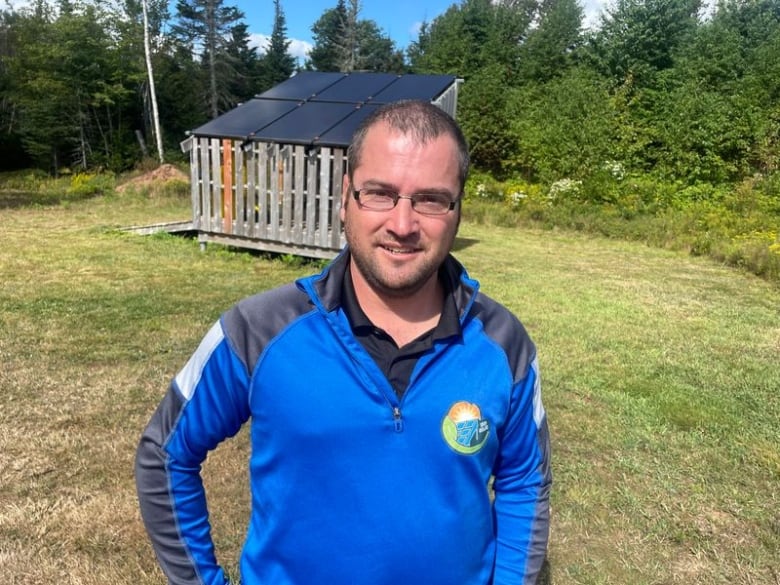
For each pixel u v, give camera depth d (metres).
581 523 3.04
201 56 41.00
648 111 21.64
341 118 8.74
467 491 1.23
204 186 8.98
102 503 3.00
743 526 3.06
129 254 8.59
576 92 19.91
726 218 13.68
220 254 8.88
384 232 1.16
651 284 8.52
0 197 15.47
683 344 5.82
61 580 2.52
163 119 34.00
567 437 3.87
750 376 5.04
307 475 1.17
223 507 3.02
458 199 1.20
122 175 24.41
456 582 1.23
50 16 30.53
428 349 1.21
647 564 2.78
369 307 1.25
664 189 17.03
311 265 8.54
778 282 8.80
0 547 2.67
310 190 8.34
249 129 8.71
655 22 24.47
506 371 1.28
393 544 1.17
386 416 1.17
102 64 29.03
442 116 1.21
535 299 7.24
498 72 27.12
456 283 1.27
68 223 11.54
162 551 1.29
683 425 4.09
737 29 25.45
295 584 1.20
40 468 3.26
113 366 4.60
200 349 1.25
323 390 1.17
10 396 4.03
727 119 18.30
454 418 1.20
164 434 1.26
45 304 5.98
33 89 28.11
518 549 1.36
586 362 5.18
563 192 16.50
